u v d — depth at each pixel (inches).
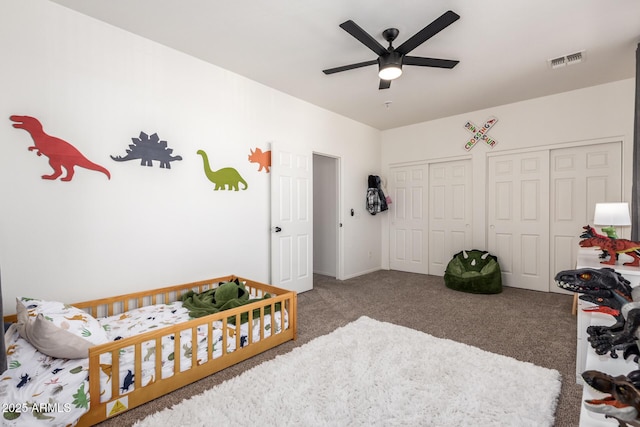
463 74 125.5
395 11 85.7
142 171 100.3
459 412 61.8
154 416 60.7
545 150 152.1
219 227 121.5
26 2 79.4
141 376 65.6
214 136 119.2
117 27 94.6
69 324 65.7
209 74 117.3
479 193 171.8
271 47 105.9
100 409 59.7
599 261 79.5
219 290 103.0
